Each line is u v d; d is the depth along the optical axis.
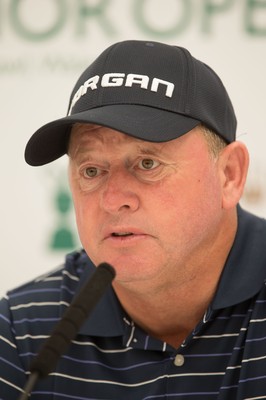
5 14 8.80
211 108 4.69
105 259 4.51
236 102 8.52
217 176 4.71
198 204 4.54
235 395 4.75
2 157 8.89
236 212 5.17
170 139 4.37
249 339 4.81
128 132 4.30
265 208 8.46
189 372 4.82
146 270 4.47
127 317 5.04
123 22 8.63
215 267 4.89
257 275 4.94
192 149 4.52
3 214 8.91
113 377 4.94
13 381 5.17
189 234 4.53
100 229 4.50
